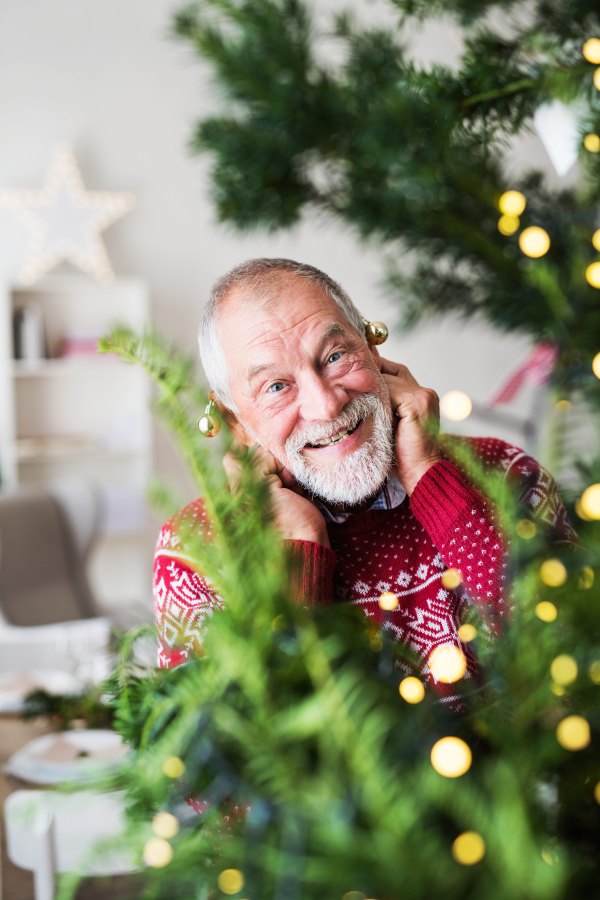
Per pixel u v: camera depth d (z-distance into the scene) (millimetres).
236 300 730
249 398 740
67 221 3615
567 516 764
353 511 810
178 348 419
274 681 300
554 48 773
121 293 3781
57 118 3682
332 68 1284
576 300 1028
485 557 670
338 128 1234
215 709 299
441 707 343
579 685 320
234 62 1222
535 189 1286
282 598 327
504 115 791
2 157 3631
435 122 854
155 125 3797
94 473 3812
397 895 238
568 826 310
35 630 2389
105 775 323
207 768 306
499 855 241
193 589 675
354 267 4008
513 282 1300
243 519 352
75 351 3639
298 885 252
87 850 318
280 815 276
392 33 1172
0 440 3715
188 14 1254
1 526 2820
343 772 269
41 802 322
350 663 330
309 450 750
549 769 304
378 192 1316
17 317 3580
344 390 734
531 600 360
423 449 769
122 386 3836
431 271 1489
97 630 2082
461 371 4141
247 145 1266
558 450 650
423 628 781
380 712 297
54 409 3779
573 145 779
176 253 3873
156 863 306
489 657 389
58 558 2934
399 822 247
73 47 3670
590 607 337
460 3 895
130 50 3730
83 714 1442
